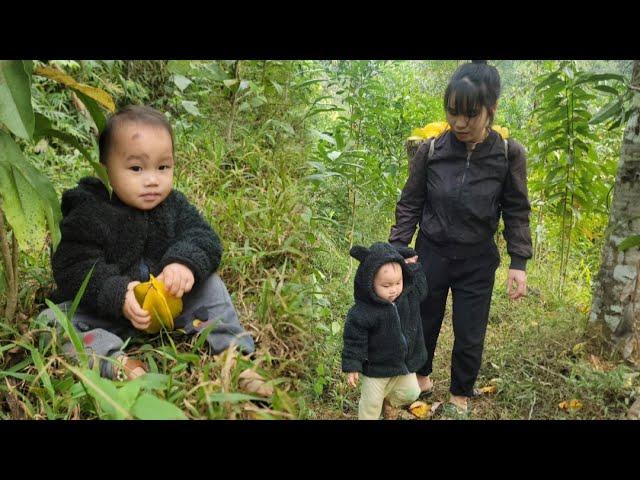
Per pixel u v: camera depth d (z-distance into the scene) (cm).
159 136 220
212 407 167
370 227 427
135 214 229
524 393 274
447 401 286
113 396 137
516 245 262
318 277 330
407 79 684
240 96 419
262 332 242
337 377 269
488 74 234
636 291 283
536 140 392
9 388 177
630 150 286
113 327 219
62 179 345
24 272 253
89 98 206
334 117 647
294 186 358
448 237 257
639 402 251
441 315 274
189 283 218
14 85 166
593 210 385
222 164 387
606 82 460
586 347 303
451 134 256
